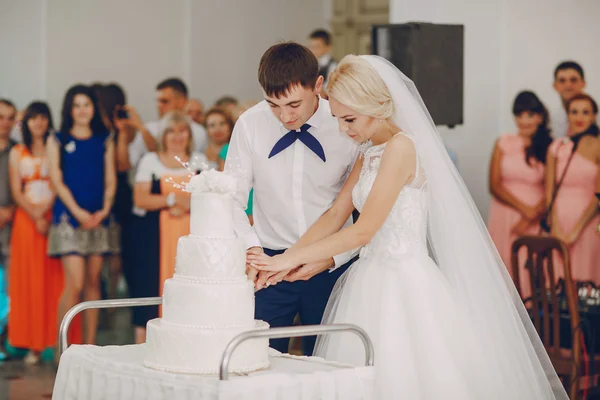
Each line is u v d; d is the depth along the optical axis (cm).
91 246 645
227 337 272
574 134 613
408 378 298
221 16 951
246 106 720
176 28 921
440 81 496
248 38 975
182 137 645
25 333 648
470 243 332
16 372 625
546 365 357
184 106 784
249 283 281
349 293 321
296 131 354
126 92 895
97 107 648
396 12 672
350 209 344
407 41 488
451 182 332
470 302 329
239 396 255
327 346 324
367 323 311
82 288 649
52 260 654
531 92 622
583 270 604
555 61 634
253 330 263
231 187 279
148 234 650
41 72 849
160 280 643
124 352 308
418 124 326
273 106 335
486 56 662
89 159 642
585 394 484
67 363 302
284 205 361
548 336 473
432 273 317
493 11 656
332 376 277
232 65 964
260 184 363
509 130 654
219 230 279
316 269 341
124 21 891
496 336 327
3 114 666
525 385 323
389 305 309
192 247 277
